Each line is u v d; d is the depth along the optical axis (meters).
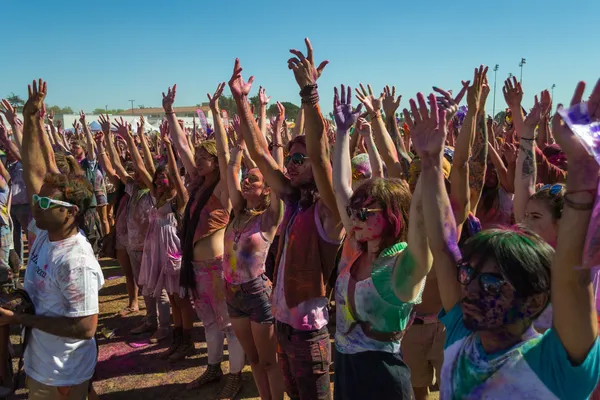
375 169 3.64
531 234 1.51
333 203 2.67
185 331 4.73
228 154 3.87
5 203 5.23
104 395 4.09
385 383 2.15
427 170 1.84
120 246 5.81
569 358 1.34
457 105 2.18
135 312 5.98
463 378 1.57
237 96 3.16
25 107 3.36
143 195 5.33
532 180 3.02
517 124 3.85
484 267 1.46
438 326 2.93
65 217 2.62
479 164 2.85
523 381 1.43
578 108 1.22
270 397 3.62
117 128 5.20
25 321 2.56
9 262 5.14
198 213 3.98
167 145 4.71
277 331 2.91
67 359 2.64
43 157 3.44
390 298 2.08
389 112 4.28
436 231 1.83
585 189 1.24
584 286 1.29
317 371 2.79
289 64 2.73
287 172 2.94
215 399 3.98
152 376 4.41
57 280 2.58
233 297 3.46
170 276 4.67
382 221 2.13
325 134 2.69
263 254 3.39
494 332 1.50
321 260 2.79
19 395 4.07
